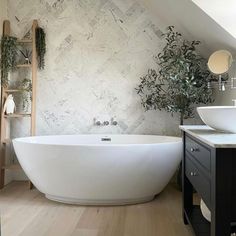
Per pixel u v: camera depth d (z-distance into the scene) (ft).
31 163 10.14
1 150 12.38
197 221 7.47
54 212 9.43
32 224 8.42
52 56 13.44
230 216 4.54
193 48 11.98
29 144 9.99
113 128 13.43
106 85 13.46
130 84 13.39
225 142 4.63
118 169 9.70
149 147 9.85
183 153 8.51
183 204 8.57
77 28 13.44
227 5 8.93
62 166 9.70
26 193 11.52
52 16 13.41
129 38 13.38
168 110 12.36
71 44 13.44
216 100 12.60
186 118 12.84
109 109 13.46
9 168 12.16
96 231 7.99
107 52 13.43
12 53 12.51
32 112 12.70
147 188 10.25
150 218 8.98
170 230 8.11
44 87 13.46
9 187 12.37
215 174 4.56
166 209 9.80
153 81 13.11
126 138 13.08
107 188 9.85
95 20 13.42
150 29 13.34
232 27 8.86
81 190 9.89
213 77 12.23
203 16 9.40
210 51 11.96
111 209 9.78
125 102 13.43
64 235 7.70
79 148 9.53
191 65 11.98
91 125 13.48
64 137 12.88
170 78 11.72
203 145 5.58
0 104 12.57
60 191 10.11
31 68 13.35
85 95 13.48
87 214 9.29
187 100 12.07
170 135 13.29
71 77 13.48
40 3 13.41
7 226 8.25
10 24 13.34
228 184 4.54
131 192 10.06
